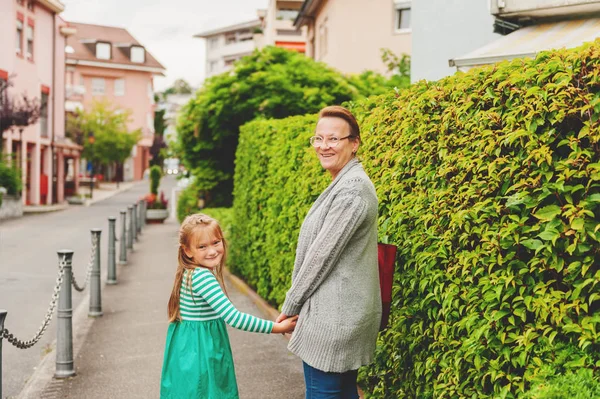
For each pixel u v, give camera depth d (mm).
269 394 5793
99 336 8094
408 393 4344
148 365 6781
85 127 60094
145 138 81688
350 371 3715
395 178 4660
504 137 3375
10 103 30812
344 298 3398
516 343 3271
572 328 2941
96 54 79625
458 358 3555
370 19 23781
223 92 16016
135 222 20969
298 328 3512
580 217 2955
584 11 8930
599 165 2932
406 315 4250
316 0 26859
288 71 15867
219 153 18484
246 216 10953
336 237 3346
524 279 3264
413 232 4270
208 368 3736
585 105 3018
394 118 4805
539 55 3328
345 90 15812
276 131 9055
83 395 5816
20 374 6668
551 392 2719
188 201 23141
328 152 3627
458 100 3898
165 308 9953
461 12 11875
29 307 10008
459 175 3807
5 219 28672
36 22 39000
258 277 10203
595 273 2980
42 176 39781
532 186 3186
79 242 20047
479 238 3596
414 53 12641
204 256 3812
